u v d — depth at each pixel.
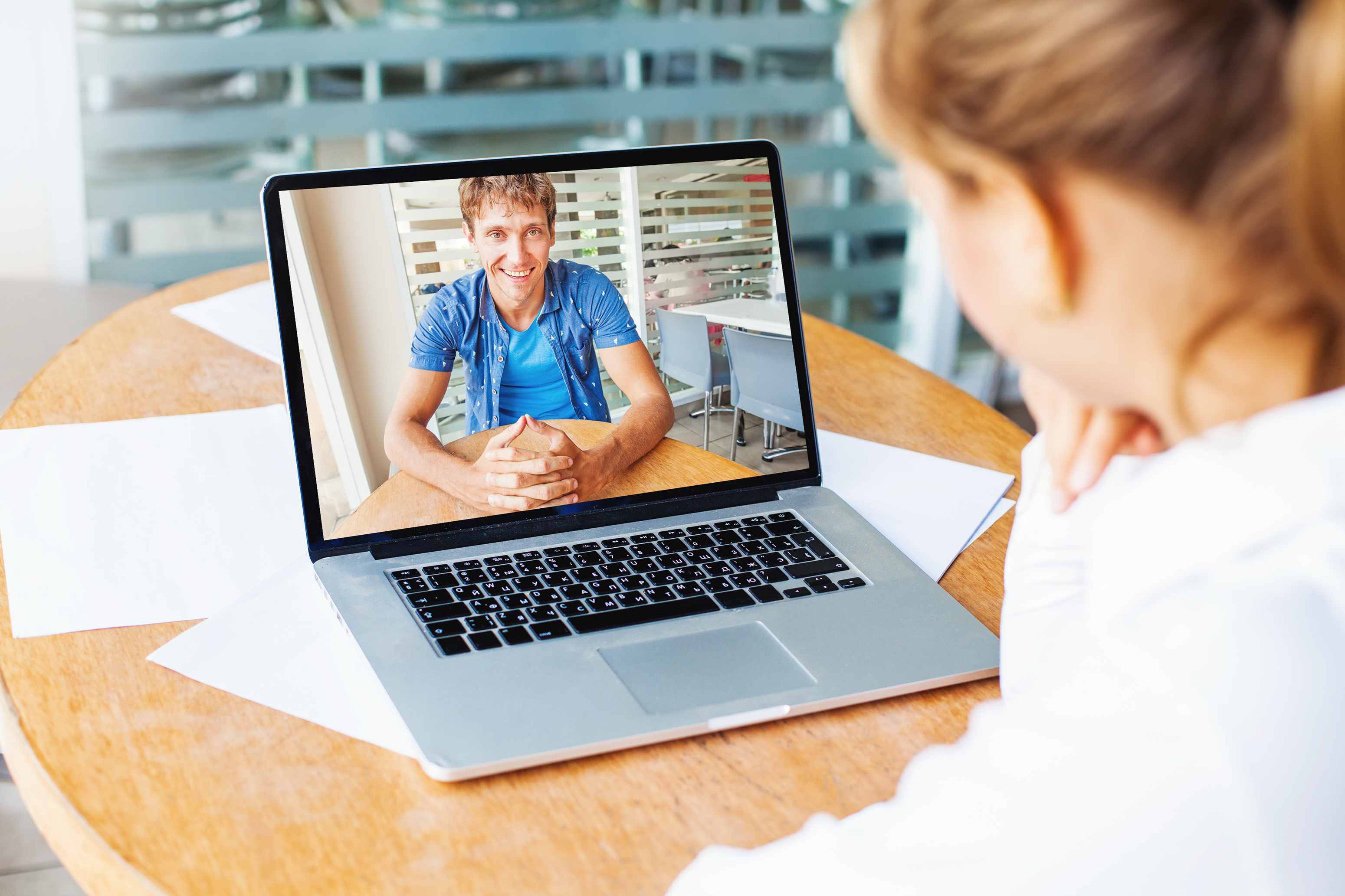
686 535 0.76
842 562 0.74
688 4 2.25
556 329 0.77
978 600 0.73
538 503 0.77
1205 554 0.34
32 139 1.97
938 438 0.97
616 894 0.48
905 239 2.61
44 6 1.89
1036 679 0.56
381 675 0.60
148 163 2.07
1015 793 0.33
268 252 0.73
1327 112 0.27
